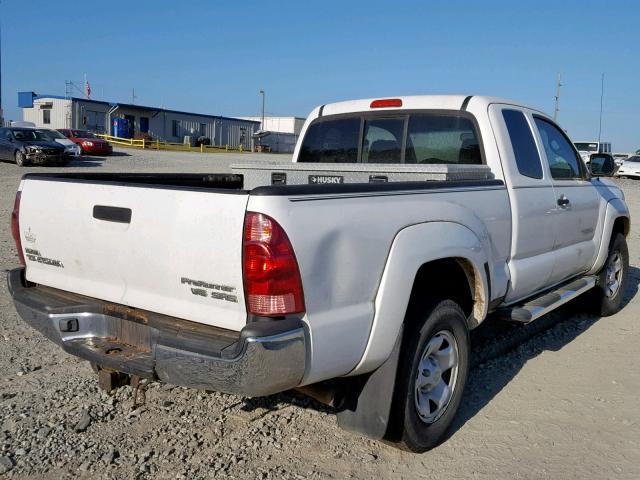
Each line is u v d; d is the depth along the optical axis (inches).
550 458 150.4
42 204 149.7
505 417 171.6
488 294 166.9
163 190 127.5
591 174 247.8
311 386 138.6
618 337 241.8
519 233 185.5
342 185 128.6
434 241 144.2
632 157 1311.5
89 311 140.8
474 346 228.2
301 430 160.9
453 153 194.9
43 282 154.7
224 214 118.1
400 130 207.9
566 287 223.5
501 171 183.8
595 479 141.6
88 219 139.3
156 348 123.0
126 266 133.9
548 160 213.3
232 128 2466.8
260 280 114.9
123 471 139.9
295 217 117.6
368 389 140.3
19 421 160.1
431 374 149.6
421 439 147.3
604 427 166.4
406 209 141.1
